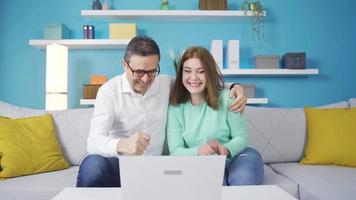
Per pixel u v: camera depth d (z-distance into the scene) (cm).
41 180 153
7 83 285
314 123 203
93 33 277
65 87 255
